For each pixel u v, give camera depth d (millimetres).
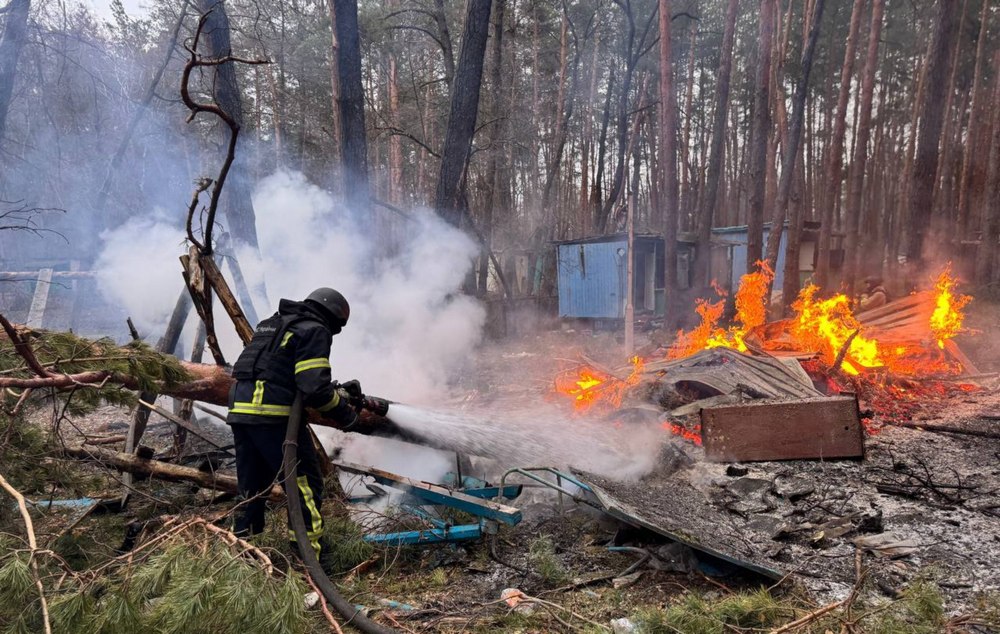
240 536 3258
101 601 2244
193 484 4312
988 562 3330
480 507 3551
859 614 2611
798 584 3084
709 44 29391
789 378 7062
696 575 3258
